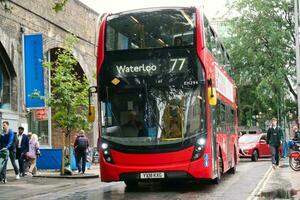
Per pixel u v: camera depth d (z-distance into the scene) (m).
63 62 20.50
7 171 22.23
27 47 23.47
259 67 40.28
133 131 13.63
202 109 13.59
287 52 40.22
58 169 24.08
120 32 14.17
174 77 13.71
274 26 39.53
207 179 14.52
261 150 32.03
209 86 13.66
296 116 43.09
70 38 20.95
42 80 23.31
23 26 23.66
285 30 39.97
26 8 23.91
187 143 13.42
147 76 13.81
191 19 13.91
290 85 41.47
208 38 14.73
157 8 14.15
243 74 40.62
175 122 13.54
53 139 29.20
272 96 38.94
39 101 23.25
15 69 23.00
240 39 40.69
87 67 31.31
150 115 13.63
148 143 13.48
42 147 26.72
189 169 13.30
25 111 23.77
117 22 14.22
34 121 25.91
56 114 20.39
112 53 14.06
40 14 25.30
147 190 14.70
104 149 13.70
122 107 13.83
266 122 41.22
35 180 18.70
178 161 13.37
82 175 20.36
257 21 40.53
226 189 14.26
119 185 16.77
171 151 13.39
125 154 13.52
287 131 43.78
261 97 39.06
